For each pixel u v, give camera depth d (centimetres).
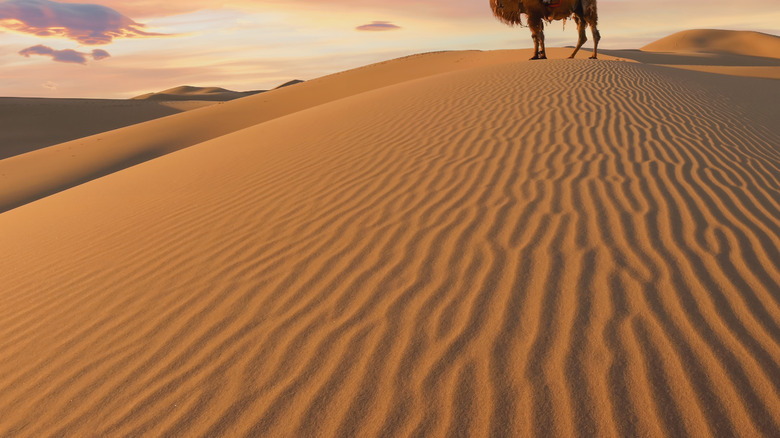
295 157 767
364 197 542
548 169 559
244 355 311
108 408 284
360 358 294
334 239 452
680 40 9762
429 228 445
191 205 633
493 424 240
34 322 400
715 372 256
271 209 555
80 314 398
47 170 2003
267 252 449
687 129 723
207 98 7900
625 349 276
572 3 1542
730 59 5528
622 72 1224
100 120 4266
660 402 242
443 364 280
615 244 387
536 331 297
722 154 615
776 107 1119
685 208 448
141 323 368
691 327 289
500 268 367
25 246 614
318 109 1296
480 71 1397
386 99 1133
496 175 554
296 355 304
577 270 354
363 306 343
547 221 433
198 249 483
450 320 316
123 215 656
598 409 242
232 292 388
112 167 2028
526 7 1575
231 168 789
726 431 226
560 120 759
